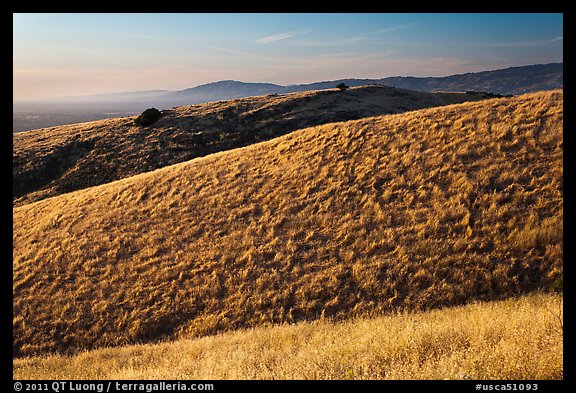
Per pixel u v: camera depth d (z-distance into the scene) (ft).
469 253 45.44
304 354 26.21
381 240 50.88
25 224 80.53
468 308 34.94
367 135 82.07
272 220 61.82
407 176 63.77
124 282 53.78
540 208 48.57
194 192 77.41
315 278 47.57
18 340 45.73
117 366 32.99
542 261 41.63
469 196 54.70
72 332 46.47
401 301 41.78
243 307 45.80
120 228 68.74
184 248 59.57
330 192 65.87
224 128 178.19
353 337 29.81
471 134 69.31
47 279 56.90
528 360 17.83
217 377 23.63
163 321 46.01
